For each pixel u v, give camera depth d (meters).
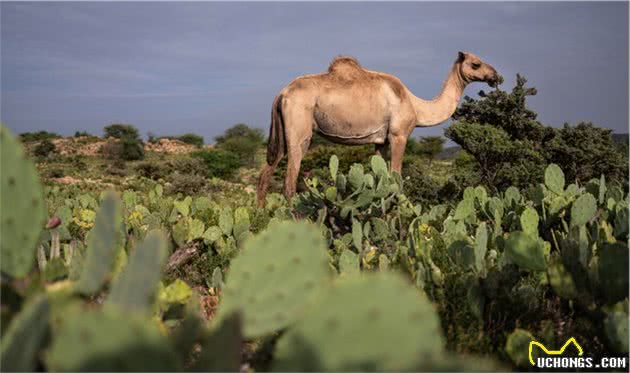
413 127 10.30
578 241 2.90
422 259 3.22
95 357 1.11
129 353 1.11
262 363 2.12
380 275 1.25
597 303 2.59
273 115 9.68
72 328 1.11
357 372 1.19
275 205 8.20
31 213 1.69
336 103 9.56
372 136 10.03
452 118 13.33
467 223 4.95
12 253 1.68
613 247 2.50
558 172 4.89
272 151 9.69
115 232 1.68
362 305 1.22
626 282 2.48
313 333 1.23
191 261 4.59
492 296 2.74
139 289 1.50
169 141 87.50
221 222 4.98
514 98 12.63
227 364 1.29
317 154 25.36
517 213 4.86
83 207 7.15
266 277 1.81
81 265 2.00
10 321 1.50
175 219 5.92
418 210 5.61
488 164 12.11
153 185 27.00
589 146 12.60
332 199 5.26
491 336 2.67
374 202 5.38
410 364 1.12
